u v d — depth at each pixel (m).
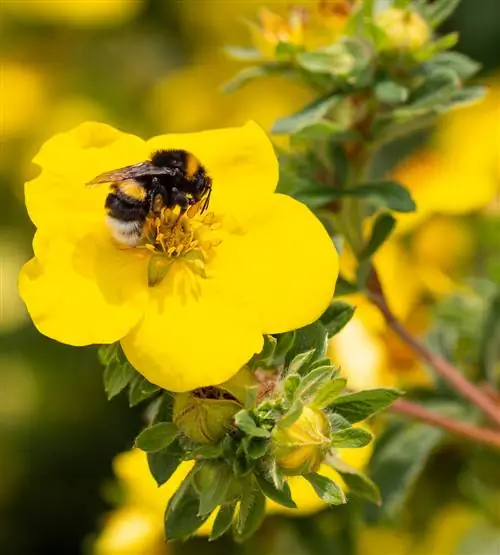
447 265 0.32
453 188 0.31
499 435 0.27
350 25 0.26
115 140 0.24
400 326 0.27
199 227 0.23
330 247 0.23
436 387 0.29
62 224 0.23
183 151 0.24
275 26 0.27
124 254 0.23
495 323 0.29
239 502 0.23
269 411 0.23
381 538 0.31
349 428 0.23
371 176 0.30
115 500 0.30
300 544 0.30
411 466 0.28
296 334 0.23
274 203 0.23
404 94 0.25
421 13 0.27
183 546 0.30
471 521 0.31
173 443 0.23
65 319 0.23
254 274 0.23
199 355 0.22
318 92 0.27
